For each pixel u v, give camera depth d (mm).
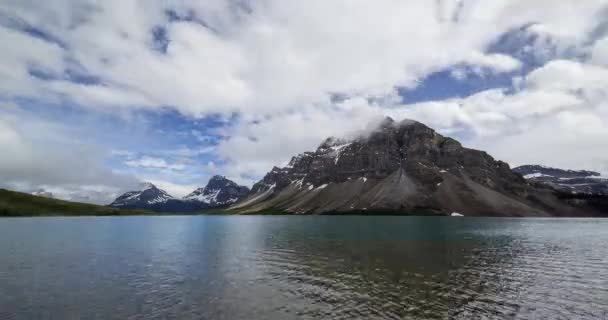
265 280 44219
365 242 88938
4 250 72062
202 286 41062
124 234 118312
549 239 98938
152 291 38750
